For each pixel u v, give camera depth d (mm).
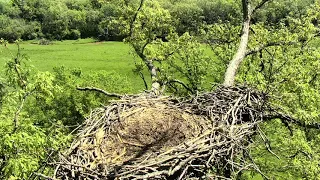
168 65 17062
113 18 15078
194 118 6457
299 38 12539
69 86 20484
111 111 6664
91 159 5336
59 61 41594
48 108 20047
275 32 13531
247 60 13055
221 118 6340
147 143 5844
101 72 23391
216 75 16203
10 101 8773
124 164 5254
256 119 6906
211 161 5336
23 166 7184
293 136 8734
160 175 5039
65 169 5035
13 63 8891
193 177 5246
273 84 9805
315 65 10312
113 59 41281
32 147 7574
